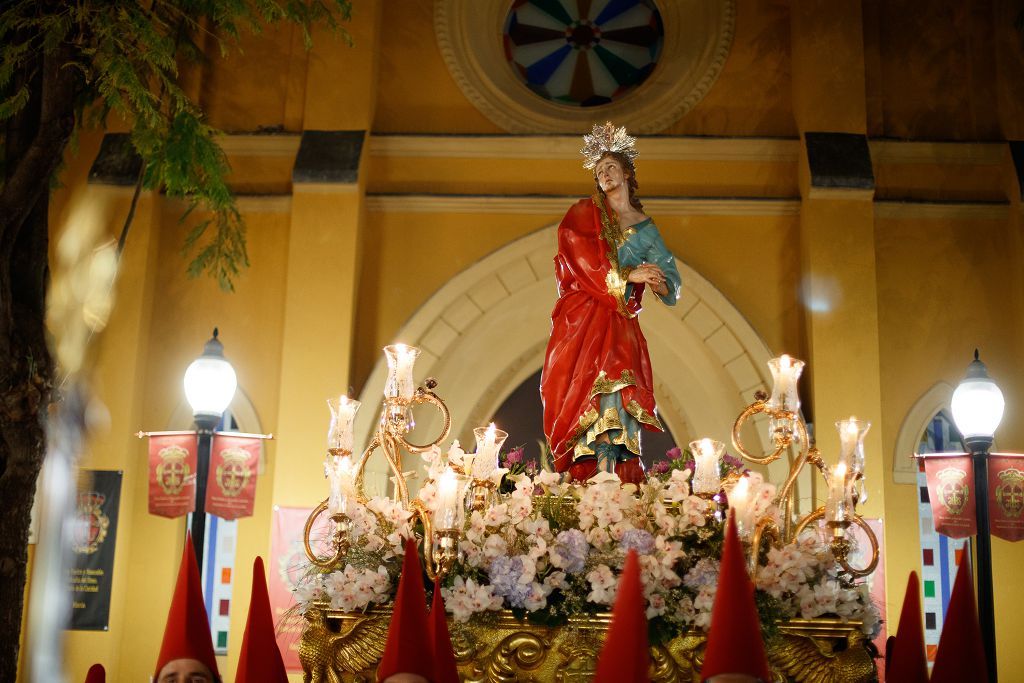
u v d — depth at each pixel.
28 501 9.82
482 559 6.21
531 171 15.98
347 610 6.24
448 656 5.62
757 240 15.66
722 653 4.77
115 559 14.17
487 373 15.88
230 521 14.96
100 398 14.62
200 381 9.99
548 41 16.91
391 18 16.61
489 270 15.52
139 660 14.31
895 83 16.25
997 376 15.13
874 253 15.05
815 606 6.03
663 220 15.75
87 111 15.43
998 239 15.52
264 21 16.38
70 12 10.37
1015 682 14.00
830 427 14.43
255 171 15.94
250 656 5.64
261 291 15.48
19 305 10.20
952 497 12.34
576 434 7.79
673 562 6.00
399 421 6.75
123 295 14.99
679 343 15.62
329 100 15.81
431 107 16.38
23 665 13.76
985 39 16.36
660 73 16.38
